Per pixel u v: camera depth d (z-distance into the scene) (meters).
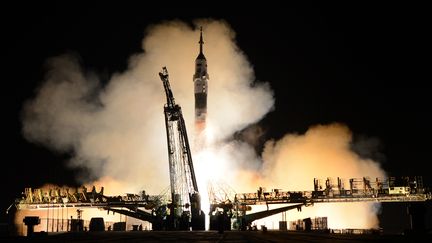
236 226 99.50
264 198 111.00
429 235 31.50
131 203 110.50
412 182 104.62
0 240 31.59
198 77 121.06
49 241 31.03
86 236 41.91
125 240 33.66
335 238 35.66
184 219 96.44
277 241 31.28
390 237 33.84
